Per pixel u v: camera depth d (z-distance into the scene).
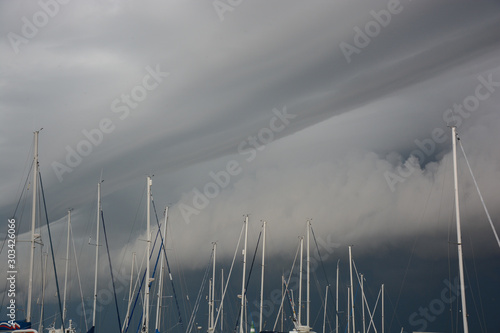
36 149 39.75
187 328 75.50
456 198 36.91
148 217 49.94
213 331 67.50
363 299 79.88
